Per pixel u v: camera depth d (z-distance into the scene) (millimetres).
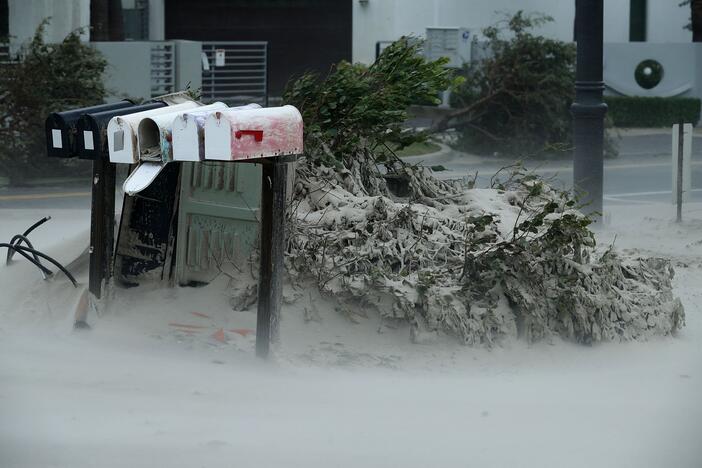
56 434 12664
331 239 18078
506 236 18609
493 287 17812
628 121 69750
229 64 66938
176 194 18453
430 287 17391
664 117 69812
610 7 79312
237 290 17938
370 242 18000
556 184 42219
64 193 39906
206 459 11984
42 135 42125
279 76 79062
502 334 17531
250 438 12836
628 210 35969
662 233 30391
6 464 11578
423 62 21375
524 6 75000
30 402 13859
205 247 18422
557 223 18188
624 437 13367
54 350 16578
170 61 55719
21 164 42188
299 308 17453
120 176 24641
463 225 19391
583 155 30281
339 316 17484
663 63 73875
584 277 18234
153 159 15156
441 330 17234
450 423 13891
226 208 18078
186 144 14656
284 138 15195
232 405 14219
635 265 20203
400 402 14820
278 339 16219
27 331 17578
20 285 19016
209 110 15609
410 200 20516
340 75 20391
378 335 17297
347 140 20312
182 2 78312
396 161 21391
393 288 17234
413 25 72875
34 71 42188
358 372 16250
